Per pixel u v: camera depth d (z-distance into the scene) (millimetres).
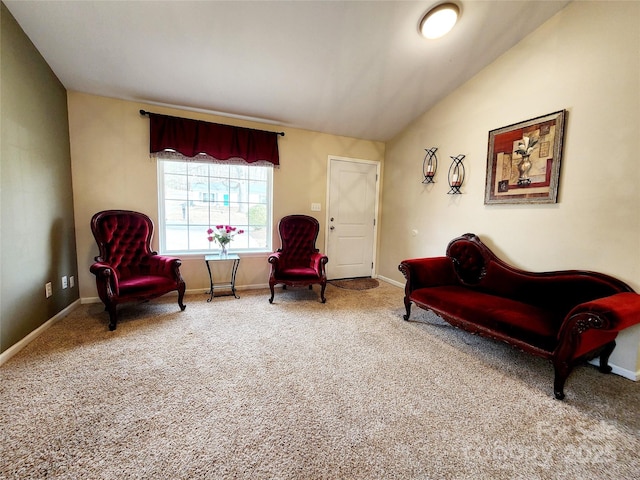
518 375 1973
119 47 2451
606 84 2018
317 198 4211
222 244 3371
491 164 2830
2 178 1974
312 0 2129
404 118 3846
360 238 4629
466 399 1707
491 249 2867
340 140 4289
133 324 2639
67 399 1603
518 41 2584
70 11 2119
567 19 2229
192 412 1529
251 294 3656
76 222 3025
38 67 2408
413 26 2398
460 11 2270
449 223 3389
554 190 2318
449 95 3322
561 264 2311
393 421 1509
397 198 4293
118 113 3105
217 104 3311
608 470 1251
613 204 2002
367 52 2646
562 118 2248
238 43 2477
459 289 2797
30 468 1179
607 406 1671
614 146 1986
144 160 3240
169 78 2846
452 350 2307
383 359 2143
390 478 1185
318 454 1289
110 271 2484
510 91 2672
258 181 3912
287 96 3246
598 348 1901
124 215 3014
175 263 2949
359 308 3250
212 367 1969
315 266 3539
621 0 1926
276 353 2188
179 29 2311
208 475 1171
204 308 3105
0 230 1949
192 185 3588
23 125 2203
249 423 1463
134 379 1805
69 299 2896
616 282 1962
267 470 1202
